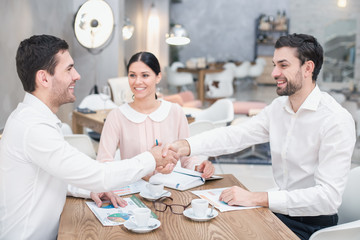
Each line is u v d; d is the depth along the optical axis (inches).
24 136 58.4
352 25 541.0
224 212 64.5
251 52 589.0
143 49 481.4
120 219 61.0
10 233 59.9
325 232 66.0
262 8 579.2
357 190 76.9
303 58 71.3
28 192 59.8
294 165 77.2
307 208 67.7
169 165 70.2
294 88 72.6
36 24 188.1
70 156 59.3
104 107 179.8
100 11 218.4
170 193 71.9
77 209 65.6
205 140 82.7
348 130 70.2
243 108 245.6
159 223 58.5
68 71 62.4
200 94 394.3
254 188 157.5
